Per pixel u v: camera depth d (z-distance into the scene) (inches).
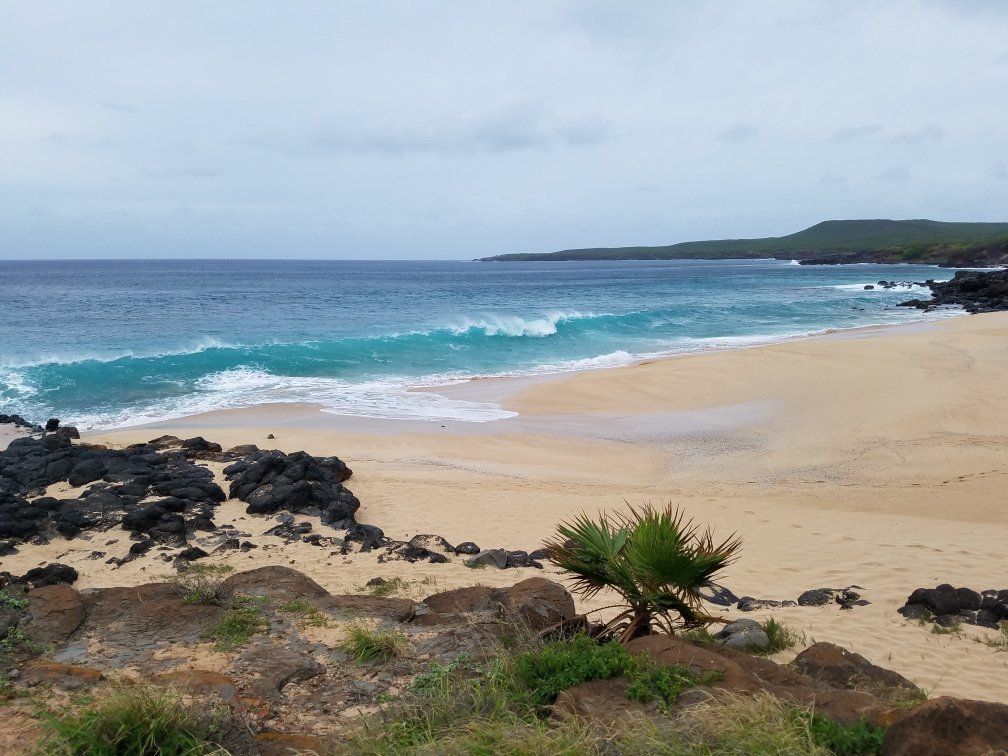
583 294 2561.5
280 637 212.5
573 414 789.9
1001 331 1304.1
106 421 753.6
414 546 370.3
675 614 266.4
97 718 149.1
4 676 179.6
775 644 246.1
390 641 205.2
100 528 378.0
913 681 221.1
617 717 153.9
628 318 1610.5
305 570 328.8
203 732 154.0
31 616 212.7
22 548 353.1
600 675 175.8
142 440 611.2
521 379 997.2
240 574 263.9
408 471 556.1
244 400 853.8
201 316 1721.2
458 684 177.3
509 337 1350.9
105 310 1870.1
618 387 906.1
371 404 834.2
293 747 153.2
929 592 291.1
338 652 204.1
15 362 984.3
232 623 216.4
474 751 140.8
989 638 259.4
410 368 1080.8
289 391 908.0
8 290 2716.5
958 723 134.7
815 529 414.9
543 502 473.4
